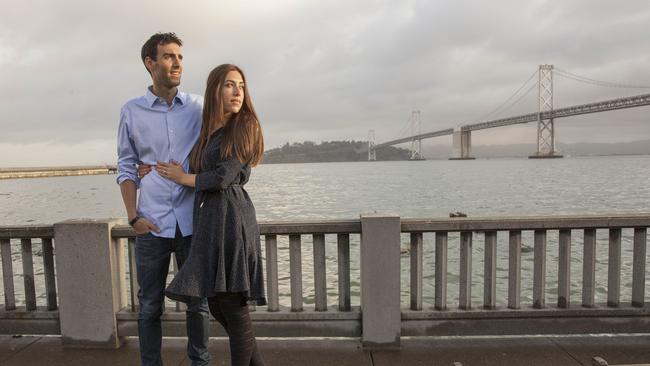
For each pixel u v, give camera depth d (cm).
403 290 1033
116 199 5344
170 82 248
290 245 329
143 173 252
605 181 6356
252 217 241
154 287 260
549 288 1076
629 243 1438
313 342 328
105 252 318
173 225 250
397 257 312
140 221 247
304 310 332
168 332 331
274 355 310
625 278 1098
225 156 225
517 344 319
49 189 8125
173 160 245
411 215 3084
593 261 323
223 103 233
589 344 317
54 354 316
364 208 3538
